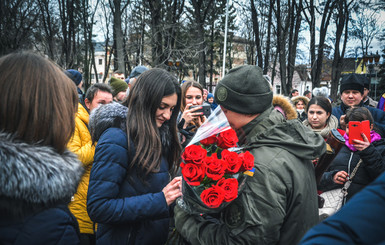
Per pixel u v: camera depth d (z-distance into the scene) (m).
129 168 1.36
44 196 0.75
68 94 0.91
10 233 0.72
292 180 1.10
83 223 2.10
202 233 1.18
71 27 19.02
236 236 1.06
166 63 16.38
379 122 3.46
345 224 0.52
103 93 2.71
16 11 17.20
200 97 3.14
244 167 1.03
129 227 1.38
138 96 1.41
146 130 1.38
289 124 1.23
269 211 1.03
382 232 0.50
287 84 21.34
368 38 26.12
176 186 1.35
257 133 1.24
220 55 31.09
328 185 2.25
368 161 2.17
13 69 0.82
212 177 1.01
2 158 0.71
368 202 0.54
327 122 3.08
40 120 0.82
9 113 0.79
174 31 17.58
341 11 21.00
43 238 0.76
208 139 1.19
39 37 18.67
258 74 1.25
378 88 29.81
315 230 0.56
